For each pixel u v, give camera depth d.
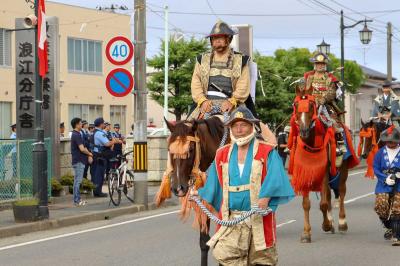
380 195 11.74
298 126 11.53
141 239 12.70
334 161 11.94
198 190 7.86
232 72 9.62
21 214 14.41
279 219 15.03
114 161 19.95
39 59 15.15
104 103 42.19
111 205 17.61
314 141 11.57
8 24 35.47
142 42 17.67
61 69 39.12
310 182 11.67
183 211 8.55
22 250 11.77
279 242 12.01
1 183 16.88
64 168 20.84
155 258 10.73
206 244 8.16
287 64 42.84
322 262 10.25
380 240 12.20
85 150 17.72
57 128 19.31
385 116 17.78
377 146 17.55
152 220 15.65
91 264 10.35
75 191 17.69
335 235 12.79
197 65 9.84
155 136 23.69
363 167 36.50
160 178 23.77
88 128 22.30
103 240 12.70
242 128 7.34
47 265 10.34
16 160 17.17
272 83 39.53
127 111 44.19
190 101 37.78
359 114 59.19
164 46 38.50
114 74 17.50
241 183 7.36
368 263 10.16
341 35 34.59
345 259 10.47
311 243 11.89
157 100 38.97
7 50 35.62
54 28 19.19
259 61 39.69
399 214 11.55
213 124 8.98
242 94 9.51
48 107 19.05
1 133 35.38
